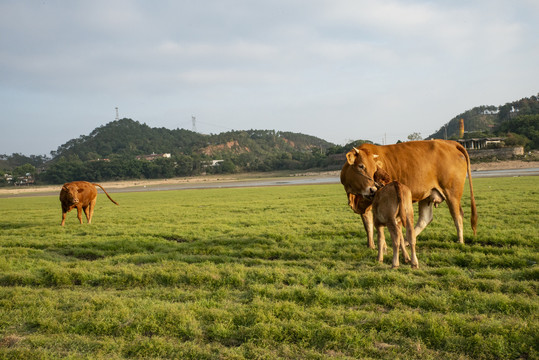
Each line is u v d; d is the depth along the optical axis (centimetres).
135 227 1591
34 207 3422
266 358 457
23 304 666
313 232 1242
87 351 495
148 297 687
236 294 694
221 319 564
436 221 1338
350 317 547
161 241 1234
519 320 510
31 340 525
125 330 544
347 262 878
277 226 1423
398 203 784
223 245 1145
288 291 662
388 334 495
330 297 635
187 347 489
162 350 483
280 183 7262
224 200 3136
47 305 657
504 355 439
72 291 753
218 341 515
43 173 17250
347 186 981
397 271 759
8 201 5022
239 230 1363
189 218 1856
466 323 501
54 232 1565
